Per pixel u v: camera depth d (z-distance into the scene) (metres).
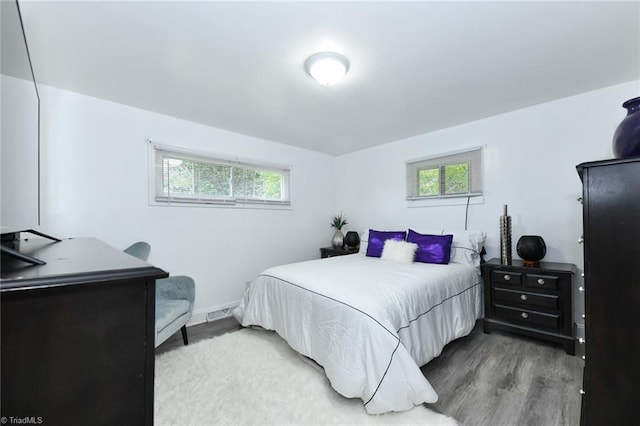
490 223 2.88
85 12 1.37
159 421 1.42
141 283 0.59
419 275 2.18
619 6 1.37
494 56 1.80
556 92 2.34
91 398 0.54
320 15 1.42
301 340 1.91
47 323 0.50
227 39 1.60
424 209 3.42
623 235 1.05
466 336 2.43
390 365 1.44
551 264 2.37
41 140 2.12
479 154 2.96
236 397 1.60
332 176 4.45
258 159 3.50
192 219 2.92
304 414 1.46
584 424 1.14
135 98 2.38
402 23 1.48
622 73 2.03
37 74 1.98
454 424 1.38
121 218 2.48
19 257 0.63
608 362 1.07
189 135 2.92
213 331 2.61
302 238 3.99
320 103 2.50
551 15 1.43
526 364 1.95
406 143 3.60
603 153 2.28
